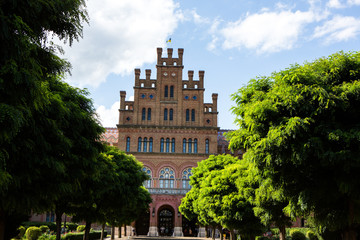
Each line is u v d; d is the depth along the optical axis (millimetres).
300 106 12094
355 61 12672
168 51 60656
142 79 59531
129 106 58594
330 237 20234
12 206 11930
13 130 7414
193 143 57406
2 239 14133
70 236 35688
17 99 7832
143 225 60250
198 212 42781
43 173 11836
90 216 26375
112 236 42219
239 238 35938
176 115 58219
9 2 7645
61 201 20078
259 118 12828
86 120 15258
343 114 11938
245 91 15195
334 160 11164
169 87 59219
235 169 28141
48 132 11391
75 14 9820
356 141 10883
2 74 7340
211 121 58406
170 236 57500
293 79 12680
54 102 11516
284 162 12359
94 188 20750
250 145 14219
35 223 51094
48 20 9180
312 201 13289
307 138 11617
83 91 17078
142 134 57156
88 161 14906
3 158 7613
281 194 15219
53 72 10609
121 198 27547
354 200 12328
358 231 17328
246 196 22625
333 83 12586
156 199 55688
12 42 7367
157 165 56344
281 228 21141
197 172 44000
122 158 33438
